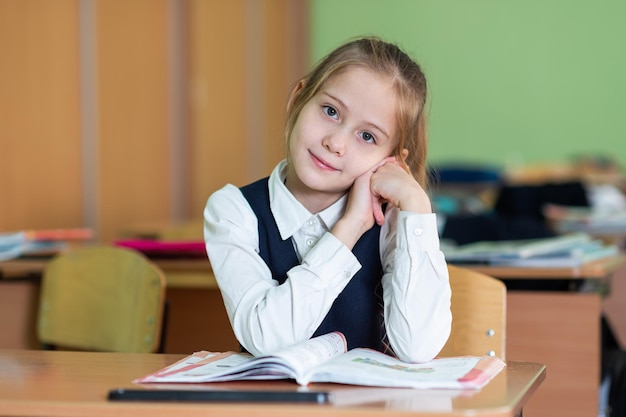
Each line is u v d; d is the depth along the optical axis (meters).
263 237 1.70
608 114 9.17
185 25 6.71
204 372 1.36
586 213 3.96
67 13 5.21
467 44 9.30
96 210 5.47
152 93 6.21
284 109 1.76
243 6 7.64
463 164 9.12
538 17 9.22
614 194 4.82
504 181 6.34
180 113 6.61
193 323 2.71
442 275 1.54
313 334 1.65
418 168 1.73
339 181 1.61
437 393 1.24
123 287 2.26
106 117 5.59
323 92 1.60
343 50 1.64
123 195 5.79
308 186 1.63
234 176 7.47
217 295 2.71
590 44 9.17
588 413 2.55
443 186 5.92
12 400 1.20
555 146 9.25
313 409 1.14
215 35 7.16
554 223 3.99
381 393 1.24
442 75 9.35
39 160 4.91
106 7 5.62
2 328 2.73
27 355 1.54
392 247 1.66
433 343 1.51
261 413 1.14
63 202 5.14
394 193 1.58
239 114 7.57
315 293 1.53
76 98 5.29
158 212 6.27
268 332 1.51
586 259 2.64
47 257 2.89
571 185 4.61
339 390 1.26
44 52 4.98
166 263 2.71
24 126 4.78
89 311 2.35
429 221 1.56
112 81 5.68
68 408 1.17
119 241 2.77
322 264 1.55
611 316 3.32
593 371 2.55
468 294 1.89
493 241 3.13
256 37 7.90
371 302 1.66
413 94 1.64
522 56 9.26
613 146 9.17
